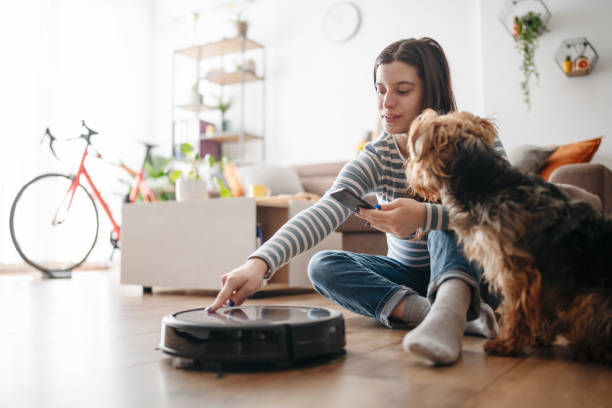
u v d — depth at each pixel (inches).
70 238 169.8
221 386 25.0
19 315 56.1
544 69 134.0
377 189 45.0
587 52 129.3
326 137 174.9
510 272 29.3
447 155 30.1
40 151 167.3
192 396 23.2
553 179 85.4
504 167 30.1
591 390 23.8
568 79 131.3
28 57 167.3
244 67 179.2
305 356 29.3
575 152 110.3
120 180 161.8
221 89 197.8
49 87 173.9
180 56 213.2
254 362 29.6
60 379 26.9
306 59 180.1
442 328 29.1
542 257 28.6
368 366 29.1
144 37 214.4
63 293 85.9
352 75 170.7
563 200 29.7
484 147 30.5
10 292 87.5
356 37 170.1
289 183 144.3
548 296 29.6
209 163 102.5
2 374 28.1
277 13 186.4
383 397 22.7
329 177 149.9
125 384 25.6
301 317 31.8
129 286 102.3
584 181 83.0
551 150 113.3
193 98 192.1
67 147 175.3
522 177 30.1
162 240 85.2
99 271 169.2
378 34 165.8
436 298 33.3
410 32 159.5
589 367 28.6
